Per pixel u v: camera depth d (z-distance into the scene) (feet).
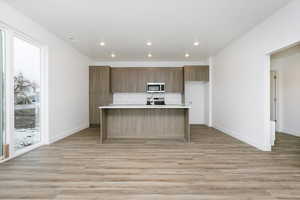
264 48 11.58
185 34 14.02
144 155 11.07
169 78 23.20
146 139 15.74
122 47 17.63
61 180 7.66
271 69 19.26
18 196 6.41
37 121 13.07
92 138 15.83
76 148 12.64
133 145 13.56
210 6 9.71
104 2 9.31
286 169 8.84
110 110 16.22
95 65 23.59
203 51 19.21
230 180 7.68
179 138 16.07
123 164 9.54
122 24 12.12
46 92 13.42
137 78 23.20
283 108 18.25
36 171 8.59
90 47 17.62
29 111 12.14
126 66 24.13
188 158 10.50
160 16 10.91
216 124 20.57
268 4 9.54
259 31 12.09
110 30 13.20
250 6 9.72
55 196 6.41
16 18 10.16
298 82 16.49
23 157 10.61
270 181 7.57
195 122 24.29
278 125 18.78
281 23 9.98
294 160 10.12
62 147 12.89
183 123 16.15
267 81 11.66
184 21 11.63
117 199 6.23
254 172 8.48
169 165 9.39
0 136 9.70
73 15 10.82
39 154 11.23
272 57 18.43
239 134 15.16
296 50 15.80
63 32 13.64
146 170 8.74
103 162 9.84
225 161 9.98
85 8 9.95
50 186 7.14
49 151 11.88
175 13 10.52
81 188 6.98
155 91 22.89
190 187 7.07
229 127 17.08
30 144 12.28
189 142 14.39
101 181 7.58
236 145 13.38
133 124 16.26
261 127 12.17
